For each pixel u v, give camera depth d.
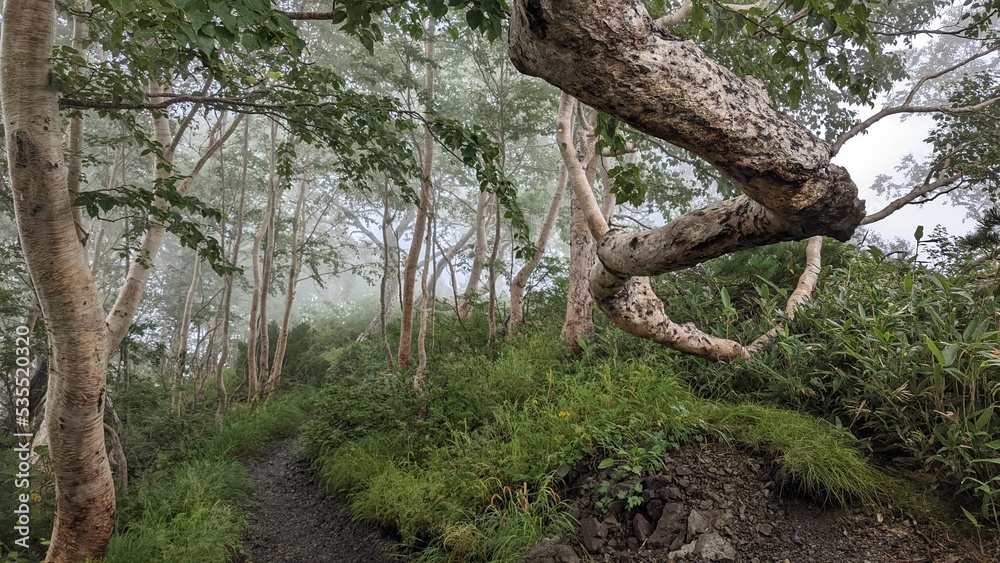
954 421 2.74
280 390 9.88
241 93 3.69
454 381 5.80
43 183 2.80
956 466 2.70
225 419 7.61
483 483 3.96
